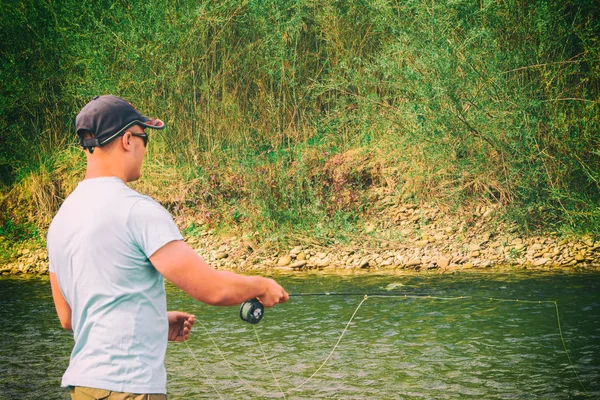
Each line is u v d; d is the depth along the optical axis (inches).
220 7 456.4
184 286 84.5
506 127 375.6
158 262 83.4
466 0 391.2
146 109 450.9
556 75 386.9
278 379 203.6
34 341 249.0
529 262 345.7
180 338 103.9
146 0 452.1
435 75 377.4
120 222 83.7
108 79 438.3
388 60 414.0
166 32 444.8
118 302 83.0
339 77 431.5
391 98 434.0
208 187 430.9
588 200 366.3
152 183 444.5
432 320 259.1
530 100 371.6
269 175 414.0
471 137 384.8
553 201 385.4
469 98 382.0
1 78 459.8
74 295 84.6
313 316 271.9
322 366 213.6
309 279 336.5
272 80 451.2
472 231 380.2
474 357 215.9
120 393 81.2
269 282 94.7
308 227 399.9
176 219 426.0
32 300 316.5
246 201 418.0
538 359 212.1
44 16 477.4
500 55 372.5
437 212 400.8
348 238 388.5
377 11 433.1
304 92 461.7
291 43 465.4
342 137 450.9
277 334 249.9
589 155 382.0
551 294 287.0
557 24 392.2
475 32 374.3
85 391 81.7
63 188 460.8
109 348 82.2
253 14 454.9
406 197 412.8
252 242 394.9
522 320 253.1
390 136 425.4
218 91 472.1
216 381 204.1
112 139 87.9
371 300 292.5
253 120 462.0
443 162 392.2
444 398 184.1
